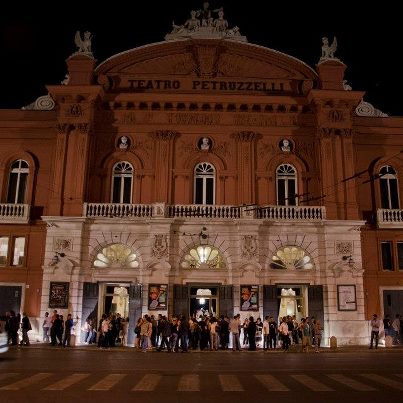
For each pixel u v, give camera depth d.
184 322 21.86
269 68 29.30
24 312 25.75
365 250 26.89
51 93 27.20
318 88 28.80
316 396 10.26
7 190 27.78
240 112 28.36
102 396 10.03
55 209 26.12
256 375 13.53
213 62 29.12
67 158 26.81
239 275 25.45
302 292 26.25
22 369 14.24
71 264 25.25
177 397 10.04
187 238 25.89
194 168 27.89
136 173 27.53
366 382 12.22
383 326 25.22
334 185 26.69
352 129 27.64
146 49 29.22
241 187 27.25
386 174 27.42
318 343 23.67
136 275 25.72
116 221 25.83
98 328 24.34
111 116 28.39
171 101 27.98
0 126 28.31
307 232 26.06
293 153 28.02
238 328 22.77
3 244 26.89
